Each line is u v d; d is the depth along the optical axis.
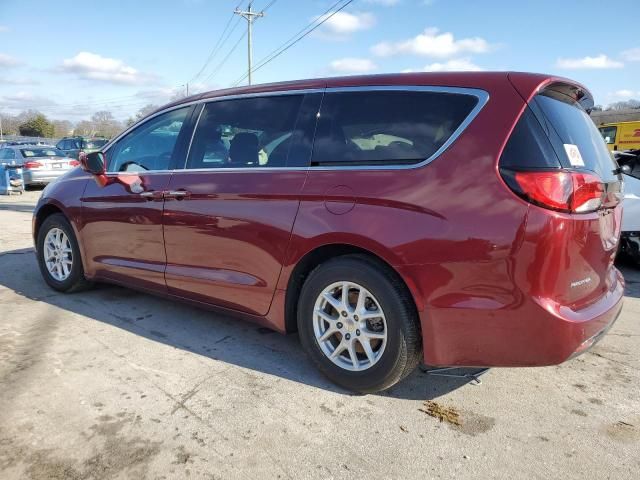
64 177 4.86
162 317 4.29
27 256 6.52
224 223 3.45
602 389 3.17
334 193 2.96
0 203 12.97
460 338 2.66
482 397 3.05
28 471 2.32
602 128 22.28
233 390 3.08
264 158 3.38
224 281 3.50
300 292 3.22
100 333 3.92
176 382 3.16
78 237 4.58
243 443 2.56
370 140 2.97
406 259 2.70
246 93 3.67
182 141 3.89
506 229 2.49
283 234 3.15
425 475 2.35
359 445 2.56
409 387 3.15
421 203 2.69
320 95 3.27
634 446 2.59
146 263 4.04
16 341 3.75
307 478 2.32
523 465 2.43
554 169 2.50
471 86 2.78
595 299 2.83
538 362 2.56
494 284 2.54
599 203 2.72
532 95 2.66
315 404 2.93
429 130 2.80
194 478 2.30
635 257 5.99
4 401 2.90
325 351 3.11
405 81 2.98
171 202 3.78
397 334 2.80
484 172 2.58
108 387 3.08
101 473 2.32
